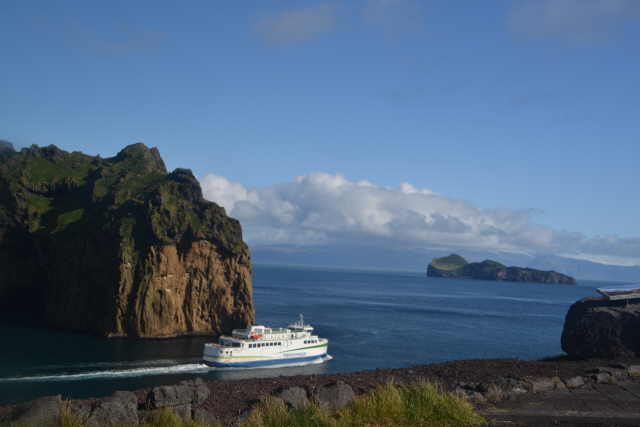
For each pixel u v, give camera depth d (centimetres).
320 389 1608
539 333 13525
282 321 14375
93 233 13325
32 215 14850
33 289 15000
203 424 1424
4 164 15962
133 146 18300
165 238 12612
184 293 12800
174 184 13938
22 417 1309
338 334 12256
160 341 11588
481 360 2789
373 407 1471
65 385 7100
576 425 1391
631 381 2142
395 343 11119
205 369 8556
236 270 13262
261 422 1393
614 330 5291
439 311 19400
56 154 17588
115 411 1419
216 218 13488
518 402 1716
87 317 12725
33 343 10425
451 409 1469
